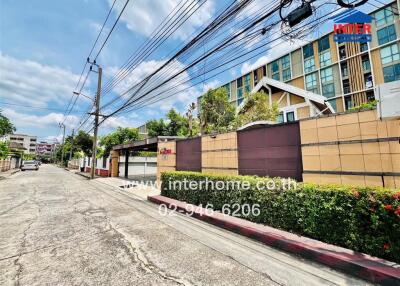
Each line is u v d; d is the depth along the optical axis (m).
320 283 2.91
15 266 3.34
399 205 3.06
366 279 2.94
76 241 4.39
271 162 6.99
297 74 30.30
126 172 20.17
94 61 14.39
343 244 3.70
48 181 16.48
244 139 8.01
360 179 4.83
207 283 2.90
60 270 3.23
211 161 9.51
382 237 3.22
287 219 4.60
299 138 6.23
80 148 45.28
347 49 25.41
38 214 6.52
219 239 4.63
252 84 36.66
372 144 4.70
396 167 4.34
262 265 3.43
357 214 3.51
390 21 22.50
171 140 12.52
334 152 5.33
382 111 3.78
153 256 3.74
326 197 3.94
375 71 23.11
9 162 30.67
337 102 25.84
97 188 13.21
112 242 4.36
